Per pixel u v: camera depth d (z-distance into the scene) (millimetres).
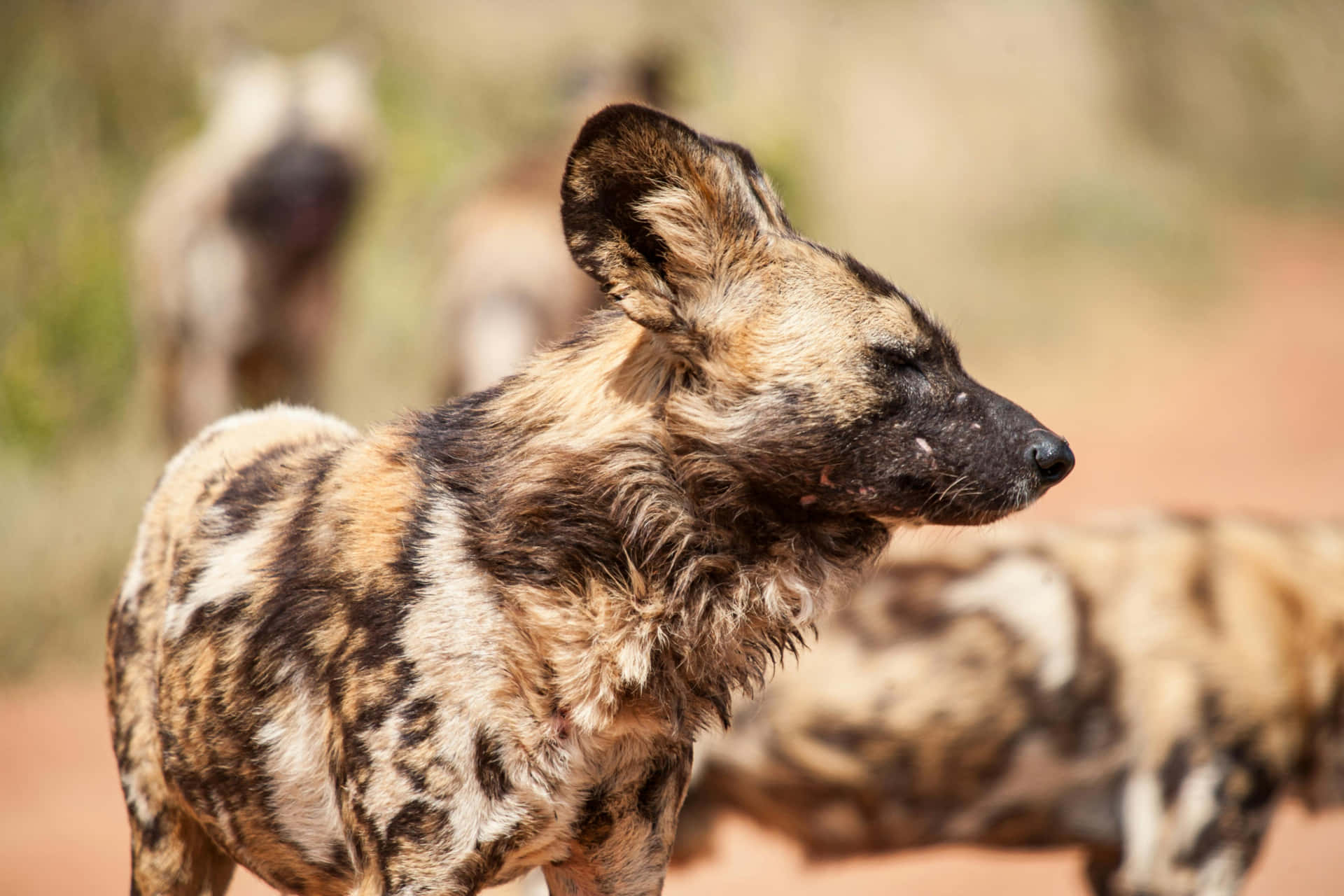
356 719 9625
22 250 34688
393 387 37844
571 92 32625
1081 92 78812
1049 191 67938
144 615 11461
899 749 16031
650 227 10000
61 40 39312
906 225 60406
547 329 27078
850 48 69750
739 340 10031
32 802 21078
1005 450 10234
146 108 41625
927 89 70750
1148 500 38188
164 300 29891
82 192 36969
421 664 9594
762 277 10164
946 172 66438
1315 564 16891
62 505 27938
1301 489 39688
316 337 31656
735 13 65562
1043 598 16406
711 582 10070
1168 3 87688
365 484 10312
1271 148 89812
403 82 49688
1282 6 93375
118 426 33344
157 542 11688
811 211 53281
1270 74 90812
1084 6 83062
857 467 10141
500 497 9781
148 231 30500
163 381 30469
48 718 24031
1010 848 16719
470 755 9617
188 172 30828
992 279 58344
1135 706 16078
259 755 10367
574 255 9852
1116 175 71500
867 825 16344
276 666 10211
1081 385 51625
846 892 19156
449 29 53906
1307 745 16094
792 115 58156
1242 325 63125
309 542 10266
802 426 10000
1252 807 15867
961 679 16062
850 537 10516
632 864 10586
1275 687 15930
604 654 9742
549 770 9797
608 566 9773
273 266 30391
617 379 10086
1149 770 15961
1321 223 86125
